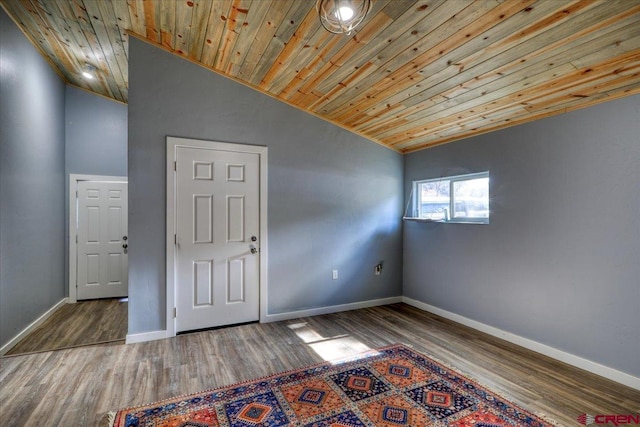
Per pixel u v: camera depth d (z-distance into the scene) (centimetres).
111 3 258
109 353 281
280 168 368
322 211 392
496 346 298
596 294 249
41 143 366
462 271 360
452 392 222
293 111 375
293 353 282
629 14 169
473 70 244
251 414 198
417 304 421
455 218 376
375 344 302
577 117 260
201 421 191
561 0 170
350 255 410
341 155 403
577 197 260
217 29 267
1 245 283
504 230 316
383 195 432
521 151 301
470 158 352
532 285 292
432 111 319
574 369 255
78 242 454
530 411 201
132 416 195
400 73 269
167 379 238
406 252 441
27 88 329
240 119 349
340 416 196
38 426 186
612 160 239
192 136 328
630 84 221
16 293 308
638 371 226
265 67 310
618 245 237
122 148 474
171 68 320
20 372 247
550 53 209
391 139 412
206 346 296
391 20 211
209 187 336
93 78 414
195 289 330
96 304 441
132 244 306
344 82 303
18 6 278
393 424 189
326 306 395
